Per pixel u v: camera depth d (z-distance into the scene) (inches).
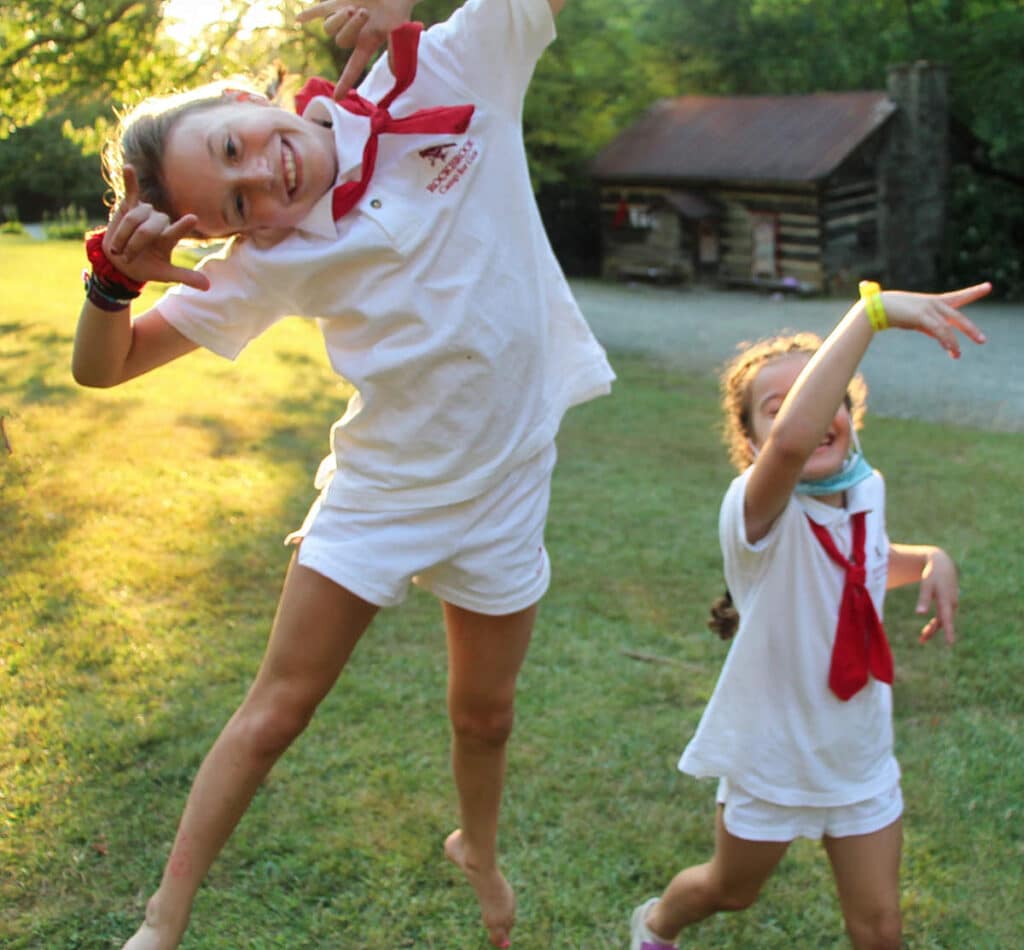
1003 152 755.4
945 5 794.2
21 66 474.3
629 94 871.7
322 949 107.3
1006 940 110.6
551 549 220.4
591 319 639.8
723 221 766.5
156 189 78.6
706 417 356.2
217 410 318.3
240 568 196.5
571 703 156.4
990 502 260.4
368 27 83.9
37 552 196.7
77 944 105.4
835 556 90.3
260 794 130.6
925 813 131.6
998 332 597.0
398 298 80.4
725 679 93.7
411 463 83.1
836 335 84.2
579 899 115.5
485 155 83.7
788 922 114.1
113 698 148.4
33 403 308.2
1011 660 173.0
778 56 886.4
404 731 145.9
